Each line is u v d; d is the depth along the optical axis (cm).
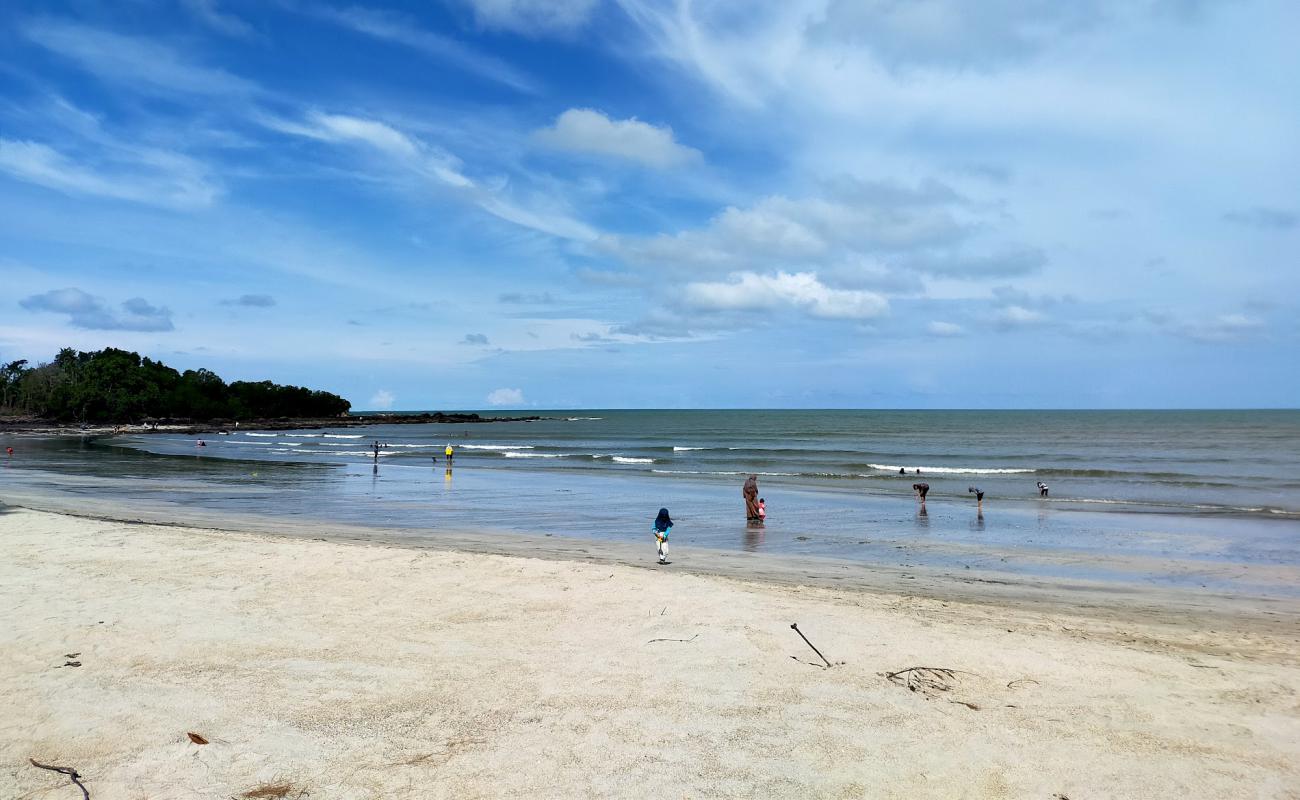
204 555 1353
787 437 8850
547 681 746
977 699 721
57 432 9238
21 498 2566
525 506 2708
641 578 1246
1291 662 904
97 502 2531
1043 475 4094
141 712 655
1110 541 2023
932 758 591
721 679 760
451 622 952
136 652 811
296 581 1164
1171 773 575
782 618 993
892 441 7769
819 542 1978
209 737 609
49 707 664
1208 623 1166
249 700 686
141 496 2792
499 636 893
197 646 834
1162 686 770
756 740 618
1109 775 570
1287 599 1362
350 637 880
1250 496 3164
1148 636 1030
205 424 12569
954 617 1088
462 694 709
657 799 521
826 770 568
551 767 565
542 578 1223
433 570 1270
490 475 4047
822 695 721
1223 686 775
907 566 1653
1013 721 668
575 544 1884
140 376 12294
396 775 550
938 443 7331
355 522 2239
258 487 3238
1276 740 638
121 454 5388
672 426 13250
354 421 15062
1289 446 6531
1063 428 10775
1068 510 2691
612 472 4272
